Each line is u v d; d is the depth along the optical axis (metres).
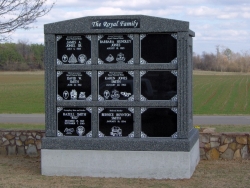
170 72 4.02
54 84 4.15
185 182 3.91
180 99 3.99
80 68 4.12
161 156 4.00
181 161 3.98
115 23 4.04
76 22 4.08
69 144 4.11
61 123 4.18
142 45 4.04
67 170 4.14
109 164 4.07
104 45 4.09
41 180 4.00
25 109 13.58
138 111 4.07
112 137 4.10
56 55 4.15
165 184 3.84
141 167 4.03
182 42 3.96
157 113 4.05
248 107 14.16
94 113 4.12
